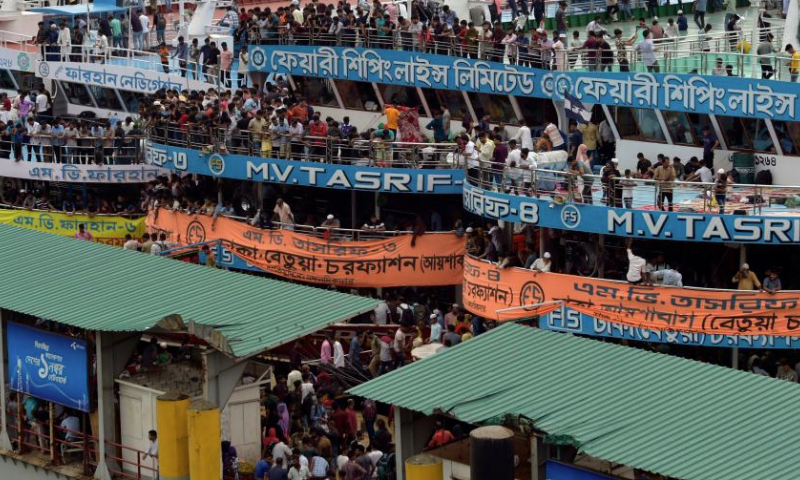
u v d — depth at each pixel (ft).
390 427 540.93
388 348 567.18
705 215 554.87
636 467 384.27
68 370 487.61
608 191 567.18
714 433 394.52
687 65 598.34
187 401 444.96
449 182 643.04
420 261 642.22
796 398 407.64
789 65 581.53
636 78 604.90
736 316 556.10
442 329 581.12
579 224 571.69
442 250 641.81
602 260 575.38
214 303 489.67
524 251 605.73
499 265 590.14
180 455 445.37
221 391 458.91
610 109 618.85
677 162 586.86
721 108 590.14
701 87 592.60
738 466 380.37
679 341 561.02
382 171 645.92
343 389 545.85
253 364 492.95
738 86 586.45
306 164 655.35
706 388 415.44
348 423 521.65
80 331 492.13
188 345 491.31
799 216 551.18
